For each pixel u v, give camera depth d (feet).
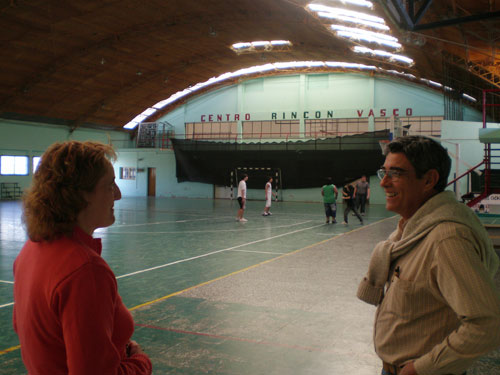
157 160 120.67
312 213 67.97
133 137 138.82
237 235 40.40
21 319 4.31
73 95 107.65
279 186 105.29
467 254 4.46
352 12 59.00
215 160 110.93
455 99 100.17
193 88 126.31
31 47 84.94
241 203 53.93
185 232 42.65
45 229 4.13
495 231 32.12
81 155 4.35
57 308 3.95
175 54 101.81
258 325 15.17
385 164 5.60
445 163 5.40
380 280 5.53
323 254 29.96
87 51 91.09
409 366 4.68
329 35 82.58
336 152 98.32
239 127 122.11
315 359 12.32
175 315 16.31
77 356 3.83
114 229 45.09
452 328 4.83
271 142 108.78
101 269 4.13
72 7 72.28
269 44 98.02
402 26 44.04
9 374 11.32
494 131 32.04
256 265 26.08
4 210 69.87
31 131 108.88
